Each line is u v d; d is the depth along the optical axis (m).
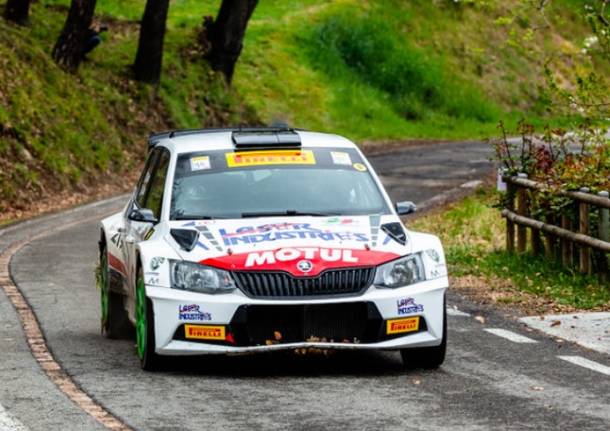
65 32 114.50
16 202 84.00
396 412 24.88
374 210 32.34
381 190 33.19
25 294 45.72
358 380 28.72
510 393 27.02
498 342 34.50
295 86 179.62
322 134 36.12
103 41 138.00
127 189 98.06
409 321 29.23
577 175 48.22
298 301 28.44
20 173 87.56
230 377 29.20
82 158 98.50
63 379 29.05
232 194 32.25
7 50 105.06
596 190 46.88
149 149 37.12
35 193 87.25
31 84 102.12
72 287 47.94
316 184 32.84
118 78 123.88
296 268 28.70
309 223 30.84
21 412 25.05
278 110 170.75
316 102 177.50
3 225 73.31
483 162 123.50
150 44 125.12
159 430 23.25
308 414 24.70
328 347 28.42
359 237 30.12
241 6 144.12
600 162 48.69
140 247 30.36
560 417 24.36
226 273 28.84
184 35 147.25
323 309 28.56
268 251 29.23
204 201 32.03
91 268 54.19
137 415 24.64
